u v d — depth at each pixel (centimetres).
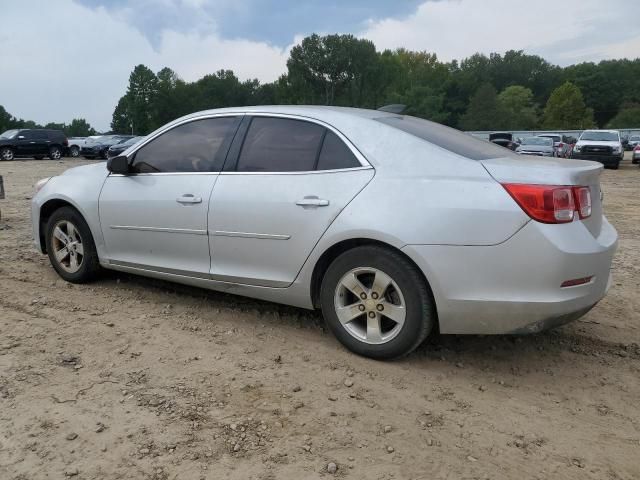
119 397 312
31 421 286
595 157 2559
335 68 9350
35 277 531
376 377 346
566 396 334
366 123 377
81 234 496
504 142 2744
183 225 427
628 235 861
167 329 411
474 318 331
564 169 329
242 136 416
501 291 322
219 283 421
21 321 417
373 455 269
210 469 254
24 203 1093
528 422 304
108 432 279
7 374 333
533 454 276
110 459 259
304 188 375
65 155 3388
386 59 10294
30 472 249
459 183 333
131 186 459
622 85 11550
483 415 309
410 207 338
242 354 373
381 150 362
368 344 363
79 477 246
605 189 1652
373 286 355
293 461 262
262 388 328
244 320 435
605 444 287
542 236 313
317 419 297
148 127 9556
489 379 352
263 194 389
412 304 343
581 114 9619
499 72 12938
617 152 2528
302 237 373
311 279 378
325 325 427
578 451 280
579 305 325
